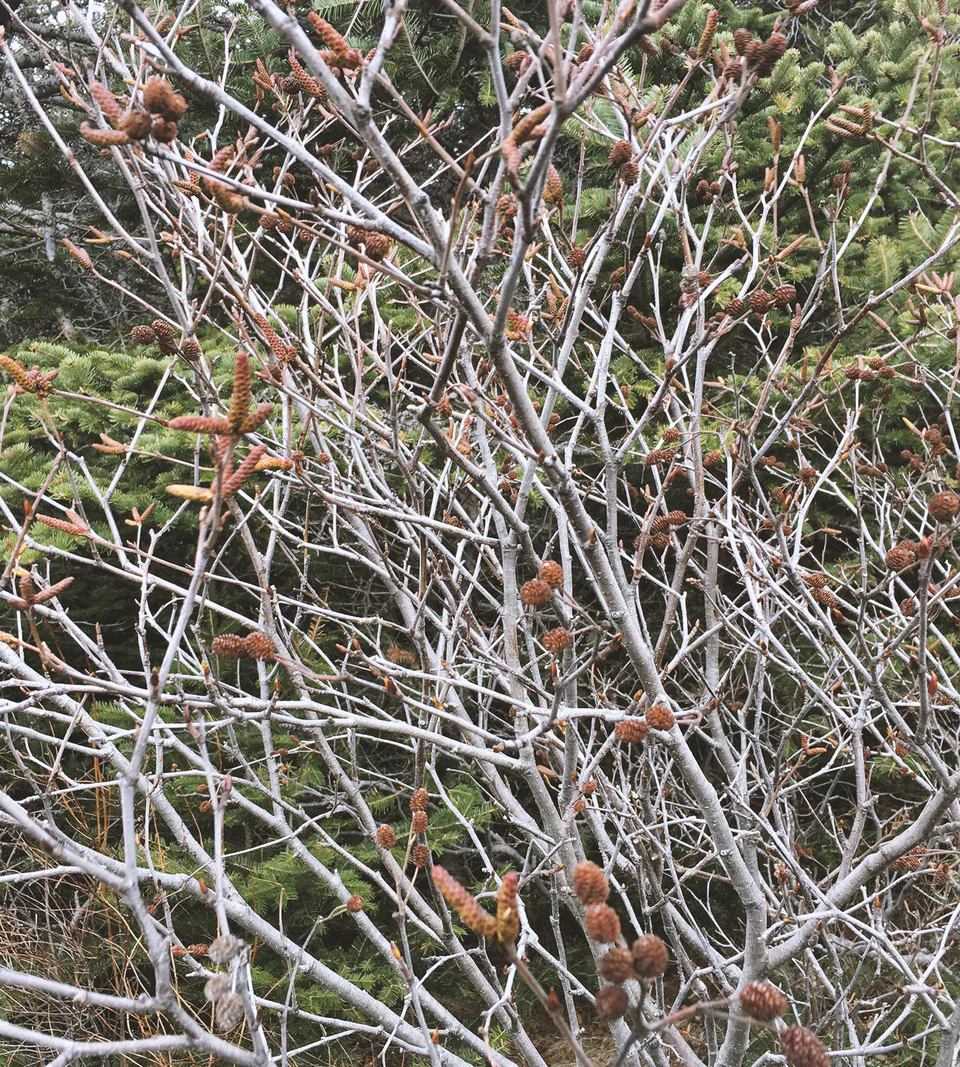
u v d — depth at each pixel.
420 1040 2.66
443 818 4.19
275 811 3.94
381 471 3.00
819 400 3.07
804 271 4.54
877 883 3.46
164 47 1.25
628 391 3.22
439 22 5.48
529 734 2.00
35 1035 1.16
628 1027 2.54
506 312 1.51
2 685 2.02
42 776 3.20
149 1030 3.50
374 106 5.10
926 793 4.68
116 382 4.66
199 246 2.45
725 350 5.29
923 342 4.34
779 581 2.79
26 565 3.81
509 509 2.08
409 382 2.97
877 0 6.56
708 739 2.98
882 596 4.44
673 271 5.10
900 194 5.18
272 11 1.34
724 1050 2.48
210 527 1.26
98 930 4.01
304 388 3.03
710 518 2.78
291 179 2.81
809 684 2.55
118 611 5.15
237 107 1.36
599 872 1.02
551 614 4.72
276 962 4.14
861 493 4.09
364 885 3.97
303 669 1.89
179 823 2.53
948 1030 2.27
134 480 4.59
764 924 2.31
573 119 3.90
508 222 2.82
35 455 4.50
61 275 7.59
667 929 2.87
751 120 4.78
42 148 6.36
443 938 2.45
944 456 4.60
